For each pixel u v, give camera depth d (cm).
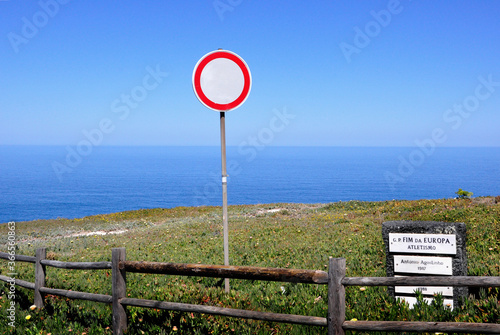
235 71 699
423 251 590
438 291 588
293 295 707
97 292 812
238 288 820
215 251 1352
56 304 693
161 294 719
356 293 686
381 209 2352
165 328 546
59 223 3472
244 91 705
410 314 543
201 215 3497
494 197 2386
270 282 848
